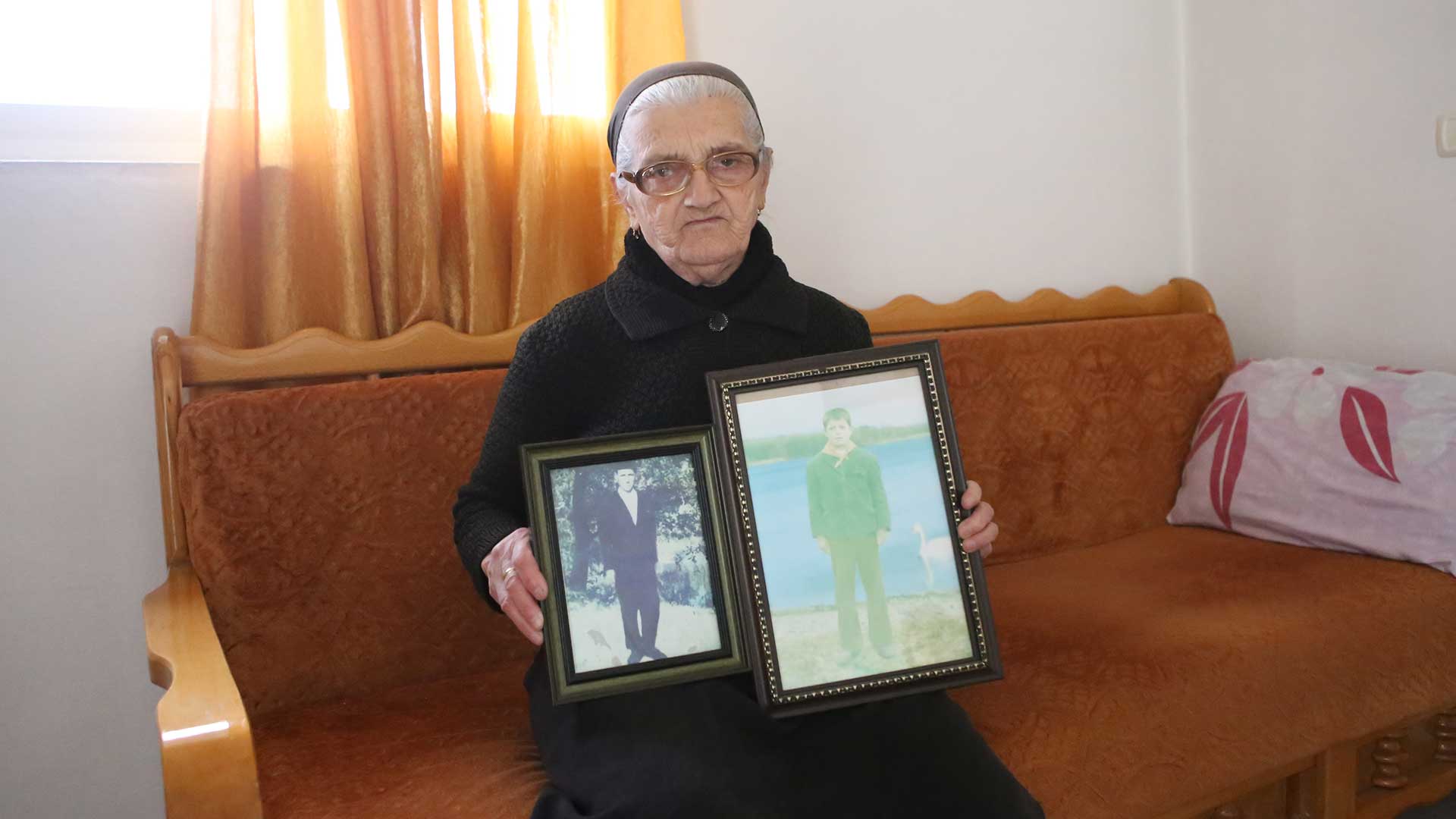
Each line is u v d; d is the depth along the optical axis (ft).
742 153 4.50
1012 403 7.57
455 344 6.32
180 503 5.67
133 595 6.12
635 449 4.32
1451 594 6.25
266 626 5.39
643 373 4.68
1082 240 9.51
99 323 5.98
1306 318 9.05
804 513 4.32
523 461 4.23
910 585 4.33
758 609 4.18
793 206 8.00
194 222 6.16
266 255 5.99
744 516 4.25
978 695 5.07
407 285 6.30
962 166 8.80
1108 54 9.54
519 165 6.47
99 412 6.00
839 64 8.14
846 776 3.96
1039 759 4.69
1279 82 9.07
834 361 4.45
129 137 5.94
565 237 6.81
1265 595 6.19
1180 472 8.32
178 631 4.60
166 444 5.64
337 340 6.03
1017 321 8.82
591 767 4.00
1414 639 6.04
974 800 3.88
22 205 5.77
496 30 6.59
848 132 8.21
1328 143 8.73
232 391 5.91
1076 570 7.09
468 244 6.40
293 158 6.04
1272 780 5.63
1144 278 9.87
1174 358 8.41
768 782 3.87
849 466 4.39
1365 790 6.30
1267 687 5.48
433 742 4.75
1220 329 8.77
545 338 4.74
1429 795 6.39
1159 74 9.83
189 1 6.45
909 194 8.55
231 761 3.58
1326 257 8.84
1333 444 7.18
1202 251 9.92
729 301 4.77
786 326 4.79
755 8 7.75
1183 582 6.59
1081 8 9.35
